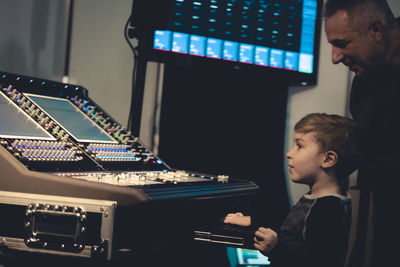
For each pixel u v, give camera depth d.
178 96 2.71
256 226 1.60
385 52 1.59
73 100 1.90
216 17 2.63
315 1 2.91
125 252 1.21
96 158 1.57
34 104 1.66
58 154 1.47
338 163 1.64
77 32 2.55
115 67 2.69
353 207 2.94
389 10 1.62
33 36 2.31
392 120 1.60
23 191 1.28
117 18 2.69
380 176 1.60
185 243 1.47
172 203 1.32
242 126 2.88
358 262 2.41
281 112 2.99
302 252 1.47
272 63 2.81
